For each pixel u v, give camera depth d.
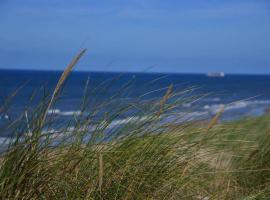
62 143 4.19
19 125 3.98
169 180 4.50
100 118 4.35
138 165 4.36
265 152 6.14
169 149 4.55
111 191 4.18
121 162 4.28
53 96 3.97
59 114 4.28
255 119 9.73
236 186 5.72
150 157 4.43
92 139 4.25
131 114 4.57
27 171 3.83
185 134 4.77
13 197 3.79
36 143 3.92
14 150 3.83
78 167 4.14
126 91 4.60
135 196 4.25
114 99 4.47
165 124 4.61
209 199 5.01
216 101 61.81
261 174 5.98
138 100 4.59
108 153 4.23
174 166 4.60
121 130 4.46
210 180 5.36
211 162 5.79
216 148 5.55
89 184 4.09
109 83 4.52
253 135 7.22
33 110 4.07
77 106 4.38
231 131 6.30
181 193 4.73
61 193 4.02
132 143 4.41
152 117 4.55
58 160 4.03
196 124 5.30
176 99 4.77
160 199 4.42
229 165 6.01
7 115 4.09
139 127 4.50
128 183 4.26
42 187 3.94
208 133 5.25
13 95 4.21
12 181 3.79
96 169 4.14
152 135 4.50
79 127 4.28
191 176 4.82
